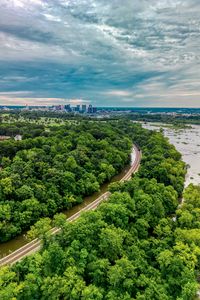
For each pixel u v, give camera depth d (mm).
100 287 64562
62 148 163000
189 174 165250
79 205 116500
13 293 59219
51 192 109125
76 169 131500
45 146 160500
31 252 82062
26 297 61000
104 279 66875
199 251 75250
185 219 90500
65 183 116438
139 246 78938
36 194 105125
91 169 140750
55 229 93750
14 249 85312
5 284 61625
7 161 138500
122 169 167500
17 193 102000
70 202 111125
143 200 97250
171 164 150250
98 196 126562
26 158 140000
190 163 194500
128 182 115438
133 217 90938
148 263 75438
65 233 77688
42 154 144875
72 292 60875
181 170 144875
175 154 178125
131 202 94562
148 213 92438
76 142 184125
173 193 113250
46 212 100688
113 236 74062
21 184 108438
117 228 82688
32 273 65125
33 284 62469
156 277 69250
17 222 92000
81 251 70625
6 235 86750
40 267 67125
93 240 75688
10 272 64688
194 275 71188
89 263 69312
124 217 87438
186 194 110000
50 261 68375
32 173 120750
